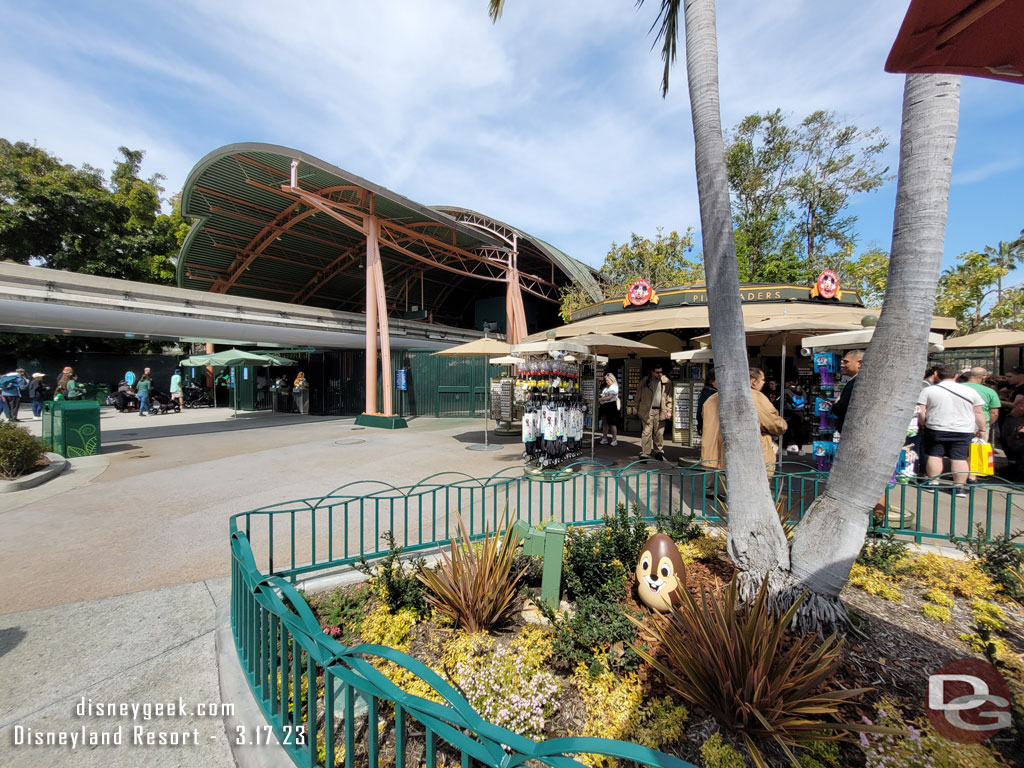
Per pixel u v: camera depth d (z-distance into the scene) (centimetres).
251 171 1473
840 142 1797
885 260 1584
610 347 859
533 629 262
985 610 274
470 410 1672
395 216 1680
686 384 966
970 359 1301
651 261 1891
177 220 2788
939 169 215
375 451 913
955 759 167
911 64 140
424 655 246
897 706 196
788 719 178
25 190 2095
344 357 1816
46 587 340
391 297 2920
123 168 2595
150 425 1402
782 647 229
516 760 110
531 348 666
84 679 242
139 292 1109
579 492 603
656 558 275
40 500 562
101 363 2419
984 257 1458
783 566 261
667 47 453
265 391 2092
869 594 297
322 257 2322
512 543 300
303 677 238
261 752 184
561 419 704
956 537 370
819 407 552
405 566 338
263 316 1366
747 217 1950
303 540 433
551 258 2197
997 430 870
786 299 1037
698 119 286
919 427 568
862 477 237
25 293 919
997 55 131
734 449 273
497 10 419
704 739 183
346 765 150
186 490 608
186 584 345
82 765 191
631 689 212
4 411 1292
